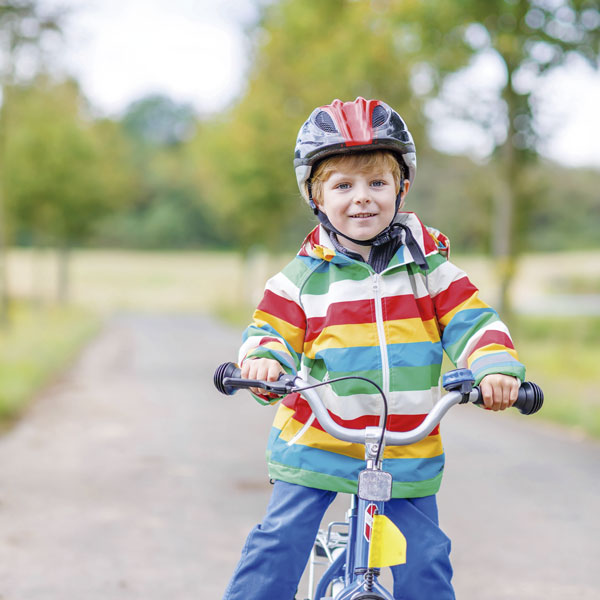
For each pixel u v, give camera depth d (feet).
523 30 43.80
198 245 314.96
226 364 8.12
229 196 96.43
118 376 44.78
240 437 26.91
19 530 16.55
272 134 79.92
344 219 8.34
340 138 8.13
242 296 142.10
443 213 143.74
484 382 7.61
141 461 23.08
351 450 8.05
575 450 24.72
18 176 96.78
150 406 33.63
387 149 8.27
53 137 97.04
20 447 25.00
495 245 50.06
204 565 14.61
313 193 8.64
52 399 35.50
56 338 63.93
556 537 16.25
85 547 15.53
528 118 46.01
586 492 19.66
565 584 13.76
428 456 8.19
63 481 20.67
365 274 8.29
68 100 96.02
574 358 48.26
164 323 106.11
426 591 8.15
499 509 18.16
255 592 8.19
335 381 7.43
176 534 16.38
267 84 77.97
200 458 23.53
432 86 47.39
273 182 86.07
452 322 8.27
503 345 7.88
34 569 14.30
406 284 8.30
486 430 28.22
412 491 8.09
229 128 89.04
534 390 7.66
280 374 7.85
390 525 7.27
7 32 48.11
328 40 62.44
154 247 310.65
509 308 49.98
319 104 71.20
